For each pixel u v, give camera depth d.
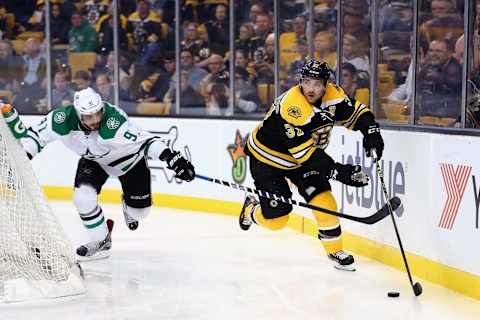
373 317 8.24
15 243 8.85
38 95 19.22
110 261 11.12
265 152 10.36
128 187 10.85
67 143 10.23
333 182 12.37
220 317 8.30
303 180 10.44
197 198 15.98
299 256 11.42
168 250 11.91
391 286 9.59
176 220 14.76
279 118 9.91
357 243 11.62
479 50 10.14
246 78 15.96
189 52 17.11
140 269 10.59
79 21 18.56
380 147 9.80
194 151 15.99
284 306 8.71
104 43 18.45
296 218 13.54
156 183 16.64
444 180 9.50
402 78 12.02
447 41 11.04
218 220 14.72
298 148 9.57
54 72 18.91
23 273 8.90
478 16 10.06
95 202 10.76
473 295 8.98
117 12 17.75
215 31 16.77
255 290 9.43
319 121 9.65
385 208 9.48
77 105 9.58
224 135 15.42
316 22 14.13
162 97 17.77
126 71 18.08
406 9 11.85
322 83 9.38
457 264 9.26
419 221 10.00
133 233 13.41
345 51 13.30
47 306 8.70
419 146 10.00
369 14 12.85
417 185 10.05
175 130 16.34
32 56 19.16
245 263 10.96
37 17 19.08
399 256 10.49
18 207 8.84
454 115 10.98
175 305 8.77
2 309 8.57
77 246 12.28
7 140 8.77
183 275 10.25
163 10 17.61
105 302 8.90
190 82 17.14
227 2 16.55
